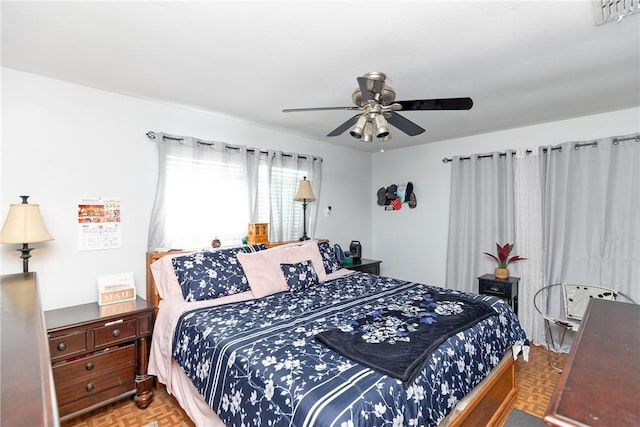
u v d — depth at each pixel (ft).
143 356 7.04
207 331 5.58
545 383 7.98
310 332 5.45
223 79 7.09
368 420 3.41
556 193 10.05
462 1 4.41
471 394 5.52
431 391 4.31
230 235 9.86
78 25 5.00
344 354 4.54
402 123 6.57
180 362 5.96
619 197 9.01
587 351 3.45
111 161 7.88
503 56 6.01
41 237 6.17
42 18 4.80
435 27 5.05
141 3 4.46
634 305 5.32
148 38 5.40
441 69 6.55
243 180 10.10
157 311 7.74
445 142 13.05
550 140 10.37
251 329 5.59
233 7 4.55
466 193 12.19
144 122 8.42
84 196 7.48
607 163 9.12
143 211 8.40
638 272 8.67
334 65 6.38
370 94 5.55
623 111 9.07
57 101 7.11
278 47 5.68
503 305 7.21
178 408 6.83
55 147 7.09
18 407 1.39
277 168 11.26
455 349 5.07
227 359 4.77
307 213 12.39
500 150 11.50
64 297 7.18
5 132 6.51
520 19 4.84
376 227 15.61
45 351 2.05
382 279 9.62
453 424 4.84
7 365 1.77
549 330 9.68
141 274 8.35
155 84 7.38
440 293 7.85
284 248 9.46
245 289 8.02
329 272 10.19
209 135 9.63
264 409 3.93
